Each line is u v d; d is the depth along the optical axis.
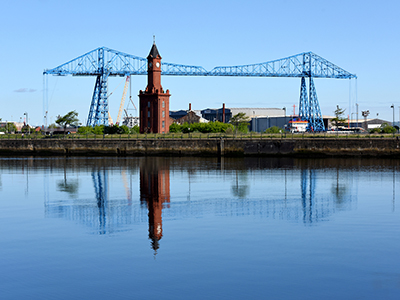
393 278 22.64
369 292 21.06
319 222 34.69
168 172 72.62
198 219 35.84
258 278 22.72
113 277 22.89
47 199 46.09
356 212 38.78
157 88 166.12
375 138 108.25
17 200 45.53
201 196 47.81
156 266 24.38
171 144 117.62
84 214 38.06
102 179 63.16
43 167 82.81
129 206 41.84
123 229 32.44
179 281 22.38
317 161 96.25
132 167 81.94
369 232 31.36
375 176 66.94
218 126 159.75
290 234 30.84
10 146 126.31
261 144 112.75
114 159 103.50
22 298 20.56
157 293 21.02
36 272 23.61
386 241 28.97
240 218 36.22
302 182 59.84
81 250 27.19
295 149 111.38
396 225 33.50
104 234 31.00
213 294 20.91
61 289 21.48
